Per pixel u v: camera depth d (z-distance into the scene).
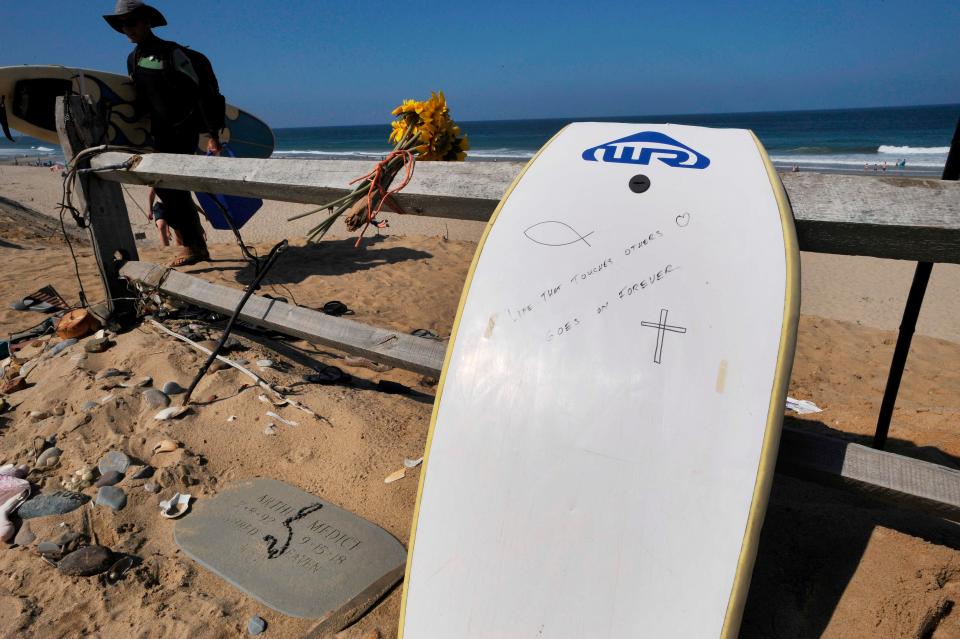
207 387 3.12
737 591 1.33
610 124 2.01
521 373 1.61
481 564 1.50
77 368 3.29
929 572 1.74
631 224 1.70
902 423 3.43
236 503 2.39
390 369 3.94
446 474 1.60
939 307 7.80
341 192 2.57
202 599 1.99
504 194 1.96
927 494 1.68
